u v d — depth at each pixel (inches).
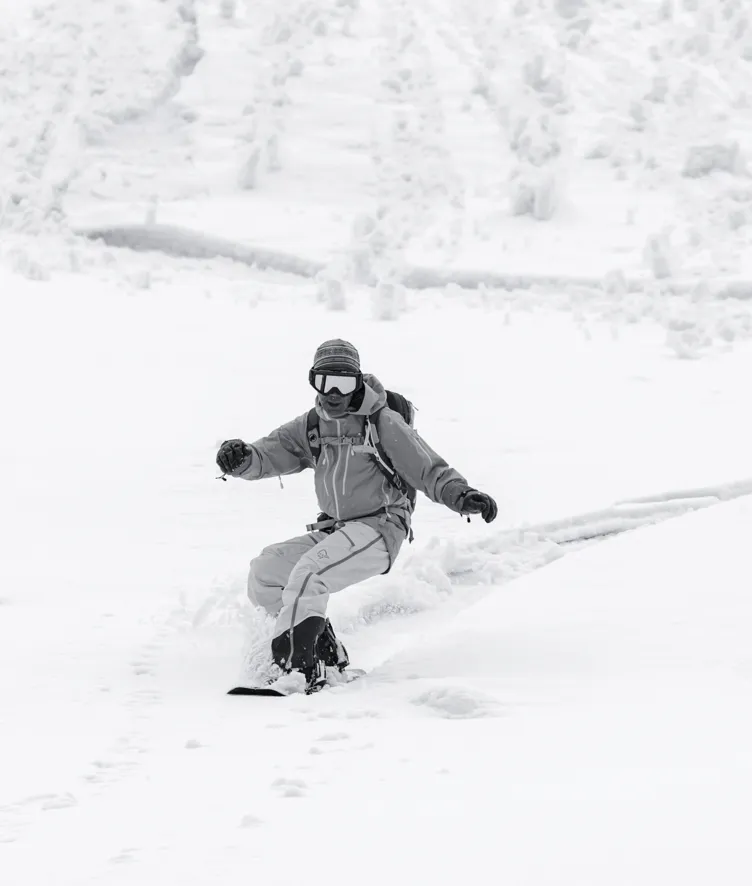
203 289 1118.4
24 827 190.4
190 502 561.9
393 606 426.0
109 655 345.4
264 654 321.7
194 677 322.7
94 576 448.1
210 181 1405.0
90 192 1360.7
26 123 1497.3
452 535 507.5
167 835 180.5
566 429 698.2
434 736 243.6
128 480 593.9
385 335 954.7
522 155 1456.7
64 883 161.0
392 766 217.6
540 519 528.4
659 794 186.9
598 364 876.6
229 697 300.0
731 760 210.1
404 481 353.1
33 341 875.4
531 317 1051.3
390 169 1432.1
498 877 151.3
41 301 1008.9
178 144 1489.9
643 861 154.0
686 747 222.2
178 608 401.1
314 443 354.0
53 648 351.9
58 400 738.2
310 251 1219.2
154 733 261.0
